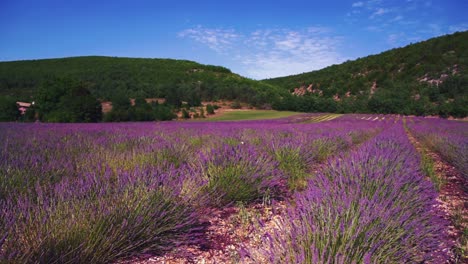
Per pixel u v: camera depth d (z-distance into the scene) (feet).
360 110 240.73
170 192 10.76
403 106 221.05
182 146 21.13
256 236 10.12
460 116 187.11
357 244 6.96
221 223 11.60
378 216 8.46
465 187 17.90
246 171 14.66
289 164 19.86
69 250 7.54
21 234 7.43
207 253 9.09
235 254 8.65
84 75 330.54
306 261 6.34
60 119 138.41
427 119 155.12
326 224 7.63
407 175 14.67
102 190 10.07
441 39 364.79
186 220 10.25
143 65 408.87
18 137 27.66
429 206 11.06
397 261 7.11
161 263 8.38
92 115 150.92
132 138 28.04
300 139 28.66
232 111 229.45
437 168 24.66
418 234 7.94
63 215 8.41
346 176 13.41
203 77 371.76
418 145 46.29
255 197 14.71
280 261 6.57
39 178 12.16
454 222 11.29
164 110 181.37
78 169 14.82
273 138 29.94
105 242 8.02
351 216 8.07
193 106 249.34
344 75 382.83
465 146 23.79
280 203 14.30
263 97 277.64
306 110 257.55
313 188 11.29
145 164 15.15
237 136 32.24
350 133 48.37
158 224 9.30
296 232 7.49
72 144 23.22
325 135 39.06
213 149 16.97
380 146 24.64
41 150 18.86
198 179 13.19
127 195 9.80
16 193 10.36
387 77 327.67
